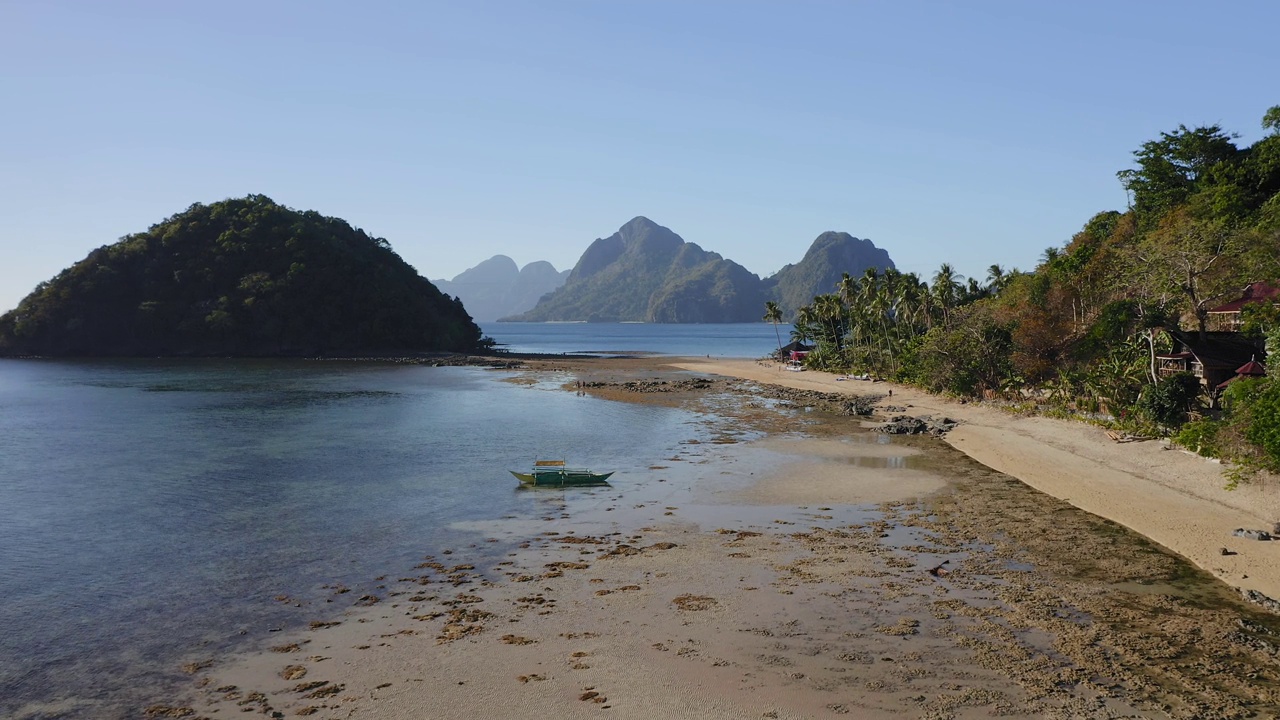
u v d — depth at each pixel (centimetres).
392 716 1859
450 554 3150
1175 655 2153
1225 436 4097
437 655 2188
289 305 18800
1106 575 2830
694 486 4422
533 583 2791
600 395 9825
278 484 4488
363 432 6556
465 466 5059
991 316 8788
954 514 3750
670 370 14488
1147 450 4797
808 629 2355
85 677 2080
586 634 2327
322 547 3250
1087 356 7419
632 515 3778
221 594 2695
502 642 2272
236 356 18188
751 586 2742
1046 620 2405
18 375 12825
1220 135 9556
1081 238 11269
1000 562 2997
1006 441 5725
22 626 2425
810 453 5497
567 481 4481
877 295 12106
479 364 16362
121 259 18962
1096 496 4025
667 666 2109
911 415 7481
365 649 2233
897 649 2208
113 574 2911
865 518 3697
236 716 1869
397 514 3800
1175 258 6538
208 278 18950
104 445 5853
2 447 5759
